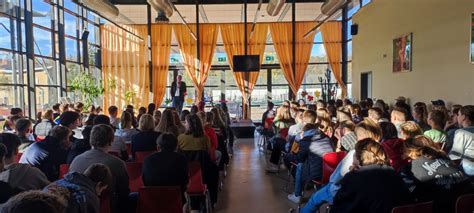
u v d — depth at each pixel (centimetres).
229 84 1373
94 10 859
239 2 1226
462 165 333
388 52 909
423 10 741
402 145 327
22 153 379
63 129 373
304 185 436
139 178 362
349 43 1311
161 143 327
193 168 369
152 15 1336
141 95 1339
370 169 238
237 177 621
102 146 298
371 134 332
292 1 1223
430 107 593
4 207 113
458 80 628
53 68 990
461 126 387
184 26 1341
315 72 1366
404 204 231
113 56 1343
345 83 1343
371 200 231
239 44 1345
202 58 1343
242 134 1120
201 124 442
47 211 107
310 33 1277
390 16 895
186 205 334
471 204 231
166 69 1338
